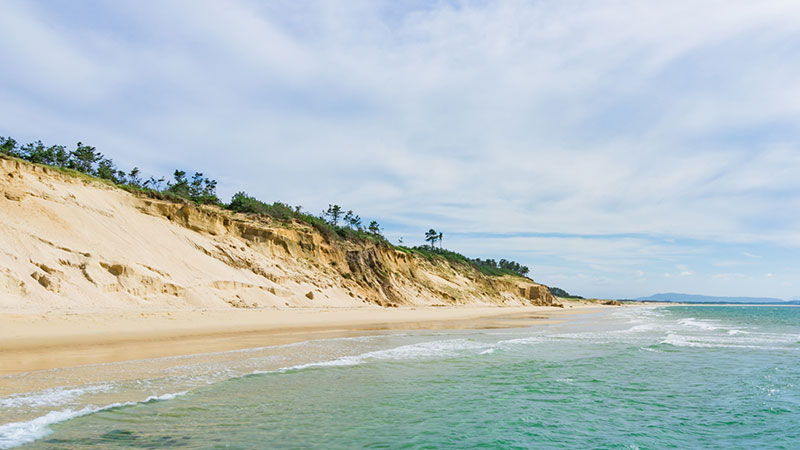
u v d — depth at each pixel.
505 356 19.95
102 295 28.30
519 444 9.10
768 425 10.78
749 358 20.72
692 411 11.84
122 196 44.34
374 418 10.48
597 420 10.87
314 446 8.62
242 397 11.58
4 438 8.02
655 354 21.48
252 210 60.28
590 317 63.78
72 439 8.18
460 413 11.09
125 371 13.42
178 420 9.58
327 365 16.33
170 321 26.27
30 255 27.41
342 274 61.62
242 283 41.22
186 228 46.72
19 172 34.31
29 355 14.79
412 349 21.27
